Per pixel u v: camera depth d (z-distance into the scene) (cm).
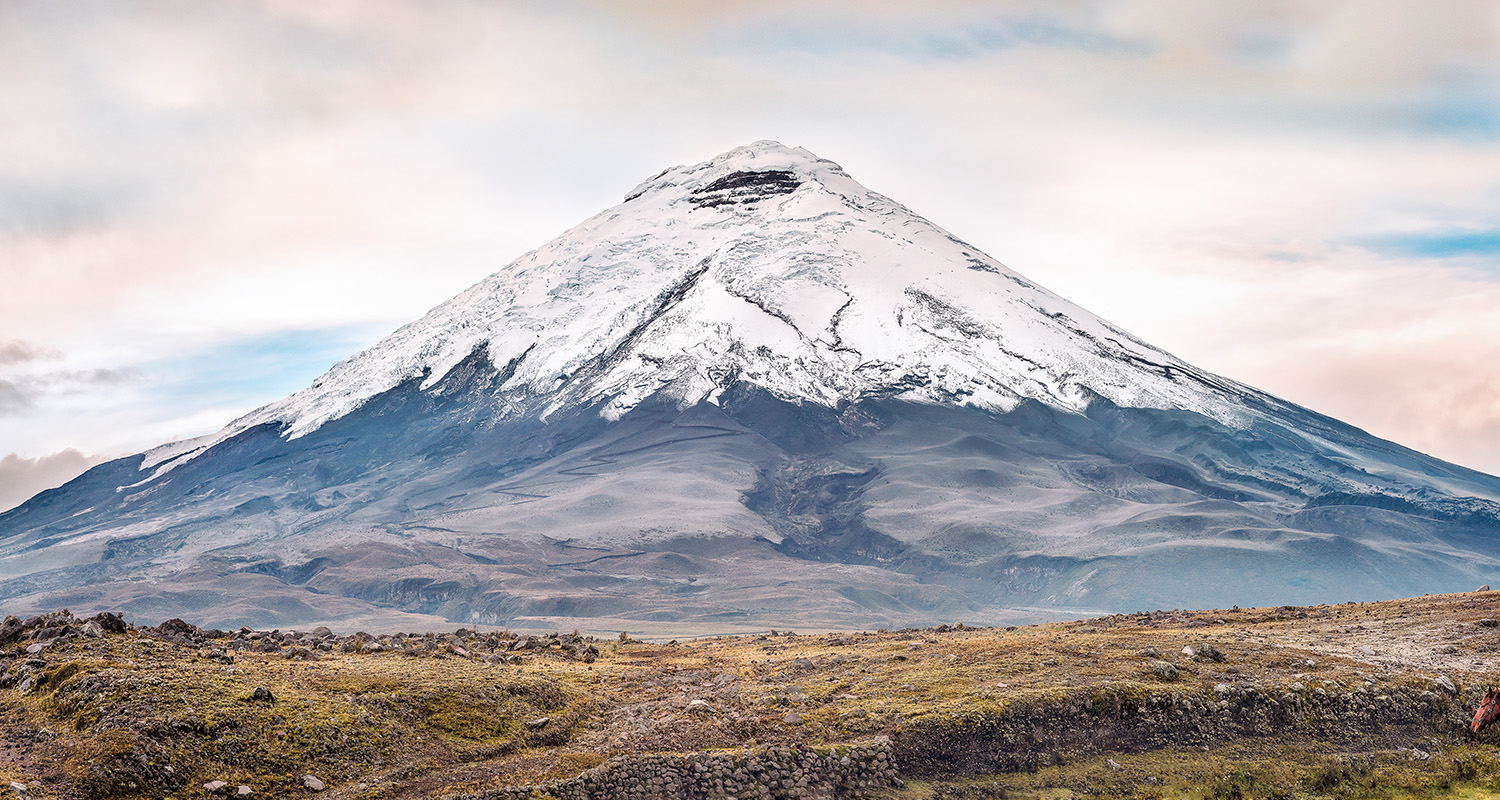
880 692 5512
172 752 4319
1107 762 5000
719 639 8500
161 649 5450
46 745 4381
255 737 4538
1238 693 5344
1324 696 5381
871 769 4750
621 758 4684
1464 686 5472
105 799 4059
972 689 5388
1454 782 4944
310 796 4338
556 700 5403
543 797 4397
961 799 4703
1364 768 5028
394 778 4525
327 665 5509
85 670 4866
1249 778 4950
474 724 5006
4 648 5459
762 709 5319
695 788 4584
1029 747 5000
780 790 4612
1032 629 7650
